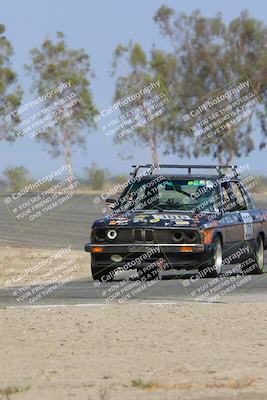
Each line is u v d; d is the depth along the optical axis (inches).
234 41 6289.4
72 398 761.6
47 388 799.1
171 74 6195.9
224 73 6250.0
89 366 881.5
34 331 1037.2
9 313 1160.8
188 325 1068.5
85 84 5757.9
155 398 757.3
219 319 1104.2
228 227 1620.3
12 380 829.8
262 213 1774.1
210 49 6250.0
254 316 1122.7
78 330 1041.5
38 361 901.8
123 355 925.2
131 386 803.4
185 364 887.1
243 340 992.2
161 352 938.1
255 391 780.6
